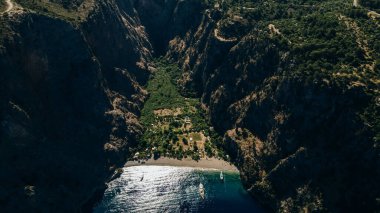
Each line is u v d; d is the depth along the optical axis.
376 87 162.88
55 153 175.12
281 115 182.00
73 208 166.88
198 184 187.25
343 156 159.25
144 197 178.88
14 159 159.50
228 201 176.75
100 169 188.88
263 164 183.75
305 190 163.38
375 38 186.12
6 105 160.62
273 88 190.12
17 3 192.62
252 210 171.75
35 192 158.12
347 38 187.75
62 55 193.88
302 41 194.50
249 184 183.75
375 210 146.50
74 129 190.12
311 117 170.88
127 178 190.75
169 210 171.00
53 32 191.25
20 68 172.50
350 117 159.88
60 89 191.88
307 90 172.12
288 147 175.75
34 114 173.50
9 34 170.88
